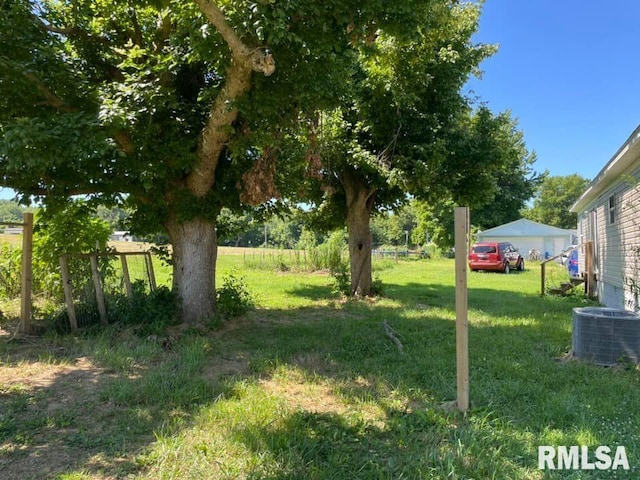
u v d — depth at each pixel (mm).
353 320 8695
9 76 5684
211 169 7371
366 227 12500
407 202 13094
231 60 5621
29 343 6582
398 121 10070
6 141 4957
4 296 9633
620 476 2916
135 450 3314
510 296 13141
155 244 8906
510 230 36719
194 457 3168
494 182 11641
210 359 5855
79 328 7273
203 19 5348
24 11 6109
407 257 36000
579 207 15305
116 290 7977
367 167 10273
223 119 6469
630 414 3930
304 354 6070
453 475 2914
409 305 10750
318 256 20141
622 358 5449
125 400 4285
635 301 8445
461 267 4066
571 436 3471
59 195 7156
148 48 7039
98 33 7406
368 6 5059
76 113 5973
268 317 9094
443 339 6988
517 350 6238
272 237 50250
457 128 10875
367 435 3590
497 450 3264
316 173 7785
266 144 6793
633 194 8562
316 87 5891
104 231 8953
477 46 10617
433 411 4000
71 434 3576
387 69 9438
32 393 4484
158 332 6906
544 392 4480
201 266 7773
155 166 6770
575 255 19812
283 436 3451
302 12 4938
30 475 2955
